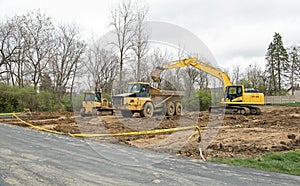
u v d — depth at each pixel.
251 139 8.45
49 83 26.11
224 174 4.20
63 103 20.42
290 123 12.95
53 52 27.75
